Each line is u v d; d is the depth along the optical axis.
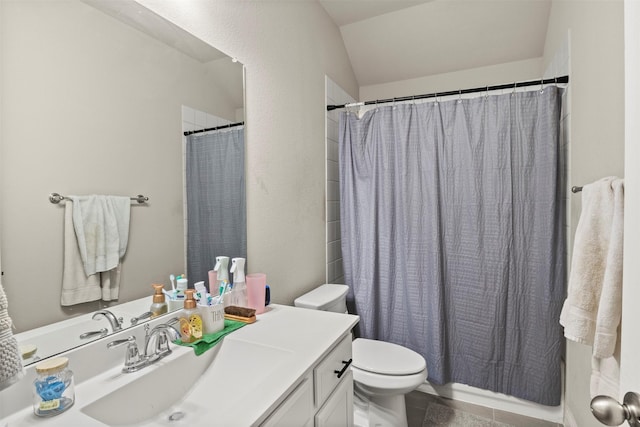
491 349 1.99
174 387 0.96
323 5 2.26
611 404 0.53
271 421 0.79
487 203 1.97
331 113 2.35
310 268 2.05
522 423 1.89
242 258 1.39
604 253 1.10
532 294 1.91
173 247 1.16
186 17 1.22
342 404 1.22
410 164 2.11
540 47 2.45
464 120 2.01
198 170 1.26
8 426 0.68
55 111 0.83
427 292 2.09
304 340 1.12
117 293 0.98
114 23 0.97
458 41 2.50
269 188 1.66
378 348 1.91
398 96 2.94
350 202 2.23
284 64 1.80
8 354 0.57
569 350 1.81
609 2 1.28
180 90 1.19
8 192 0.74
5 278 0.74
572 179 1.77
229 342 1.13
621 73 1.18
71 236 0.86
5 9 0.73
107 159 0.95
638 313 0.53
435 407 2.05
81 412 0.73
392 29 2.47
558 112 1.84
